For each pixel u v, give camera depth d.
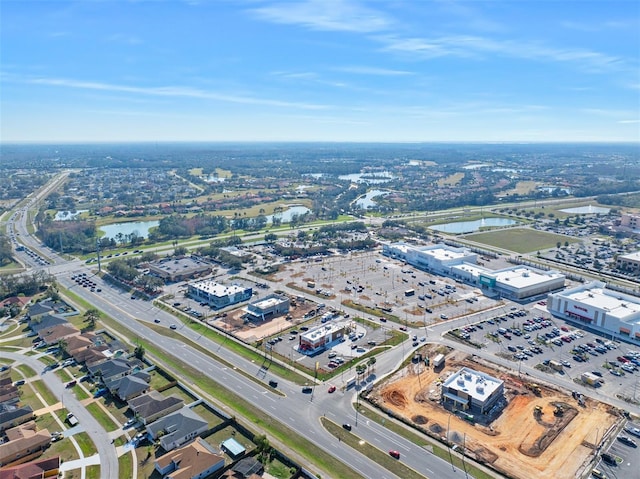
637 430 123.75
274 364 162.12
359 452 115.69
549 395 141.88
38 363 161.50
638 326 180.00
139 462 111.69
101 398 140.00
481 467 110.81
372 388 146.12
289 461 111.06
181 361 163.88
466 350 172.50
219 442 119.44
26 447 113.31
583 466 110.69
